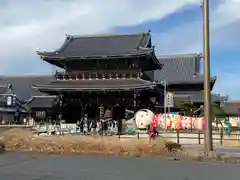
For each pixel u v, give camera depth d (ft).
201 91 234.99
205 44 68.28
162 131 126.00
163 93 190.70
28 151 78.64
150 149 73.36
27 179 44.11
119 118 175.83
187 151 74.38
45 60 186.09
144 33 202.49
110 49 191.01
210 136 68.08
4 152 76.95
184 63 256.32
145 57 173.68
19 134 84.99
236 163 62.08
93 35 211.00
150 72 221.66
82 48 197.47
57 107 187.11
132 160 65.00
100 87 169.99
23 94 283.59
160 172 50.98
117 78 179.42
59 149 77.51
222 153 74.18
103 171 51.55
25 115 271.08
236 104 254.06
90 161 63.41
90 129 164.45
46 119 224.94
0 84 296.51
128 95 175.73
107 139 78.74
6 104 263.70
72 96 184.03
